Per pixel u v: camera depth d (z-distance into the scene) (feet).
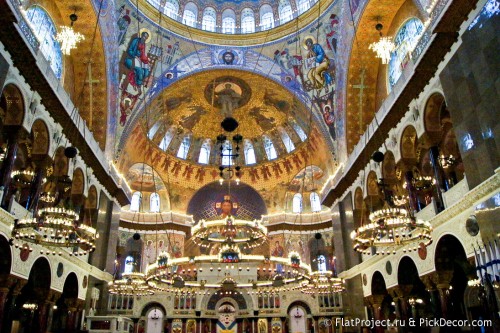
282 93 93.04
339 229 81.71
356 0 68.59
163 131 99.71
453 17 40.60
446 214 45.11
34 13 56.39
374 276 69.36
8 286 42.60
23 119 43.98
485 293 35.70
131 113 82.23
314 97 85.97
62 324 61.52
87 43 67.92
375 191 67.82
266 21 89.30
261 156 109.70
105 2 65.82
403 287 59.00
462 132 40.50
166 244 101.35
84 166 63.72
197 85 93.71
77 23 65.41
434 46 43.86
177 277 73.97
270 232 105.50
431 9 44.09
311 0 81.92
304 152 102.27
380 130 60.75
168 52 83.66
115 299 91.35
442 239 47.19
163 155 103.19
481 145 37.35
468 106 39.52
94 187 70.13
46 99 48.57
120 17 72.90
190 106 100.32
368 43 72.38
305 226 105.50
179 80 88.02
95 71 71.20
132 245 101.04
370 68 75.61
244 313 95.61
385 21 69.10
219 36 86.33
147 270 63.16
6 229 41.47
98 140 74.13
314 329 91.66
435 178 49.03
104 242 75.61
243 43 86.94
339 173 80.84
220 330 94.07
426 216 51.42
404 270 59.47
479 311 55.06
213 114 104.22
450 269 48.24
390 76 70.54
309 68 84.38
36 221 37.45
